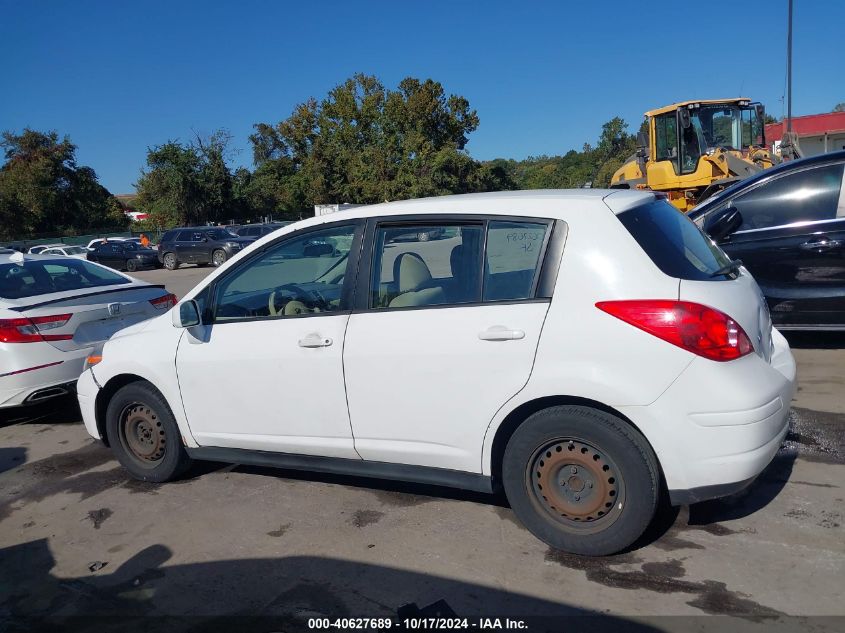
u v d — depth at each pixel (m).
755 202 6.69
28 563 3.88
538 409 3.49
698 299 3.23
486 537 3.75
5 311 5.96
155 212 54.97
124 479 5.00
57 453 5.72
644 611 3.02
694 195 15.44
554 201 3.56
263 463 4.35
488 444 3.56
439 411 3.64
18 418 6.87
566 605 3.11
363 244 3.96
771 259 6.53
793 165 6.56
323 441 4.04
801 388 5.80
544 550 3.57
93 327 6.37
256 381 4.18
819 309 6.39
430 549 3.68
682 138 15.45
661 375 3.17
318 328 3.98
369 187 52.00
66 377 6.12
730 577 3.21
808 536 3.52
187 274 28.30
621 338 3.23
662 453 3.21
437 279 3.75
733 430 3.13
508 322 3.45
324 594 3.34
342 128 55.50
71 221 58.25
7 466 5.49
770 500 3.92
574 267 3.38
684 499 3.24
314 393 3.99
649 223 3.54
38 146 57.25
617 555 3.47
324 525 4.04
